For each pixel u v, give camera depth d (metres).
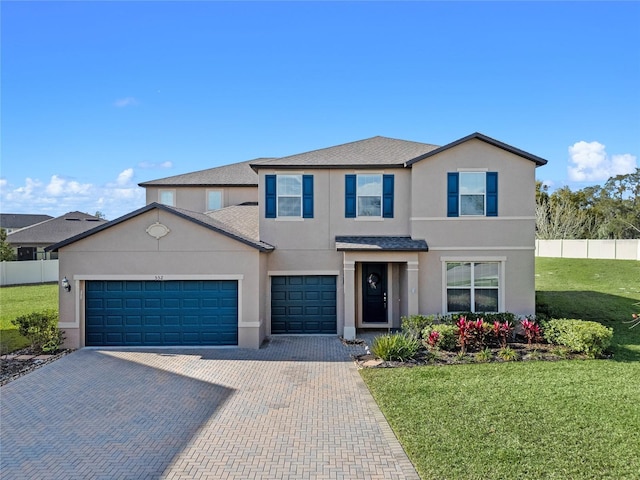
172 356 15.20
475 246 18.23
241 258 16.52
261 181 18.89
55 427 9.52
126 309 16.59
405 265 18.59
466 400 10.42
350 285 17.98
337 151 20.67
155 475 7.52
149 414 10.17
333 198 18.95
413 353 14.17
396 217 18.91
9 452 8.42
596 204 66.25
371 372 12.95
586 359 13.92
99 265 16.47
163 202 27.33
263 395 11.37
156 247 16.52
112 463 7.95
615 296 25.23
